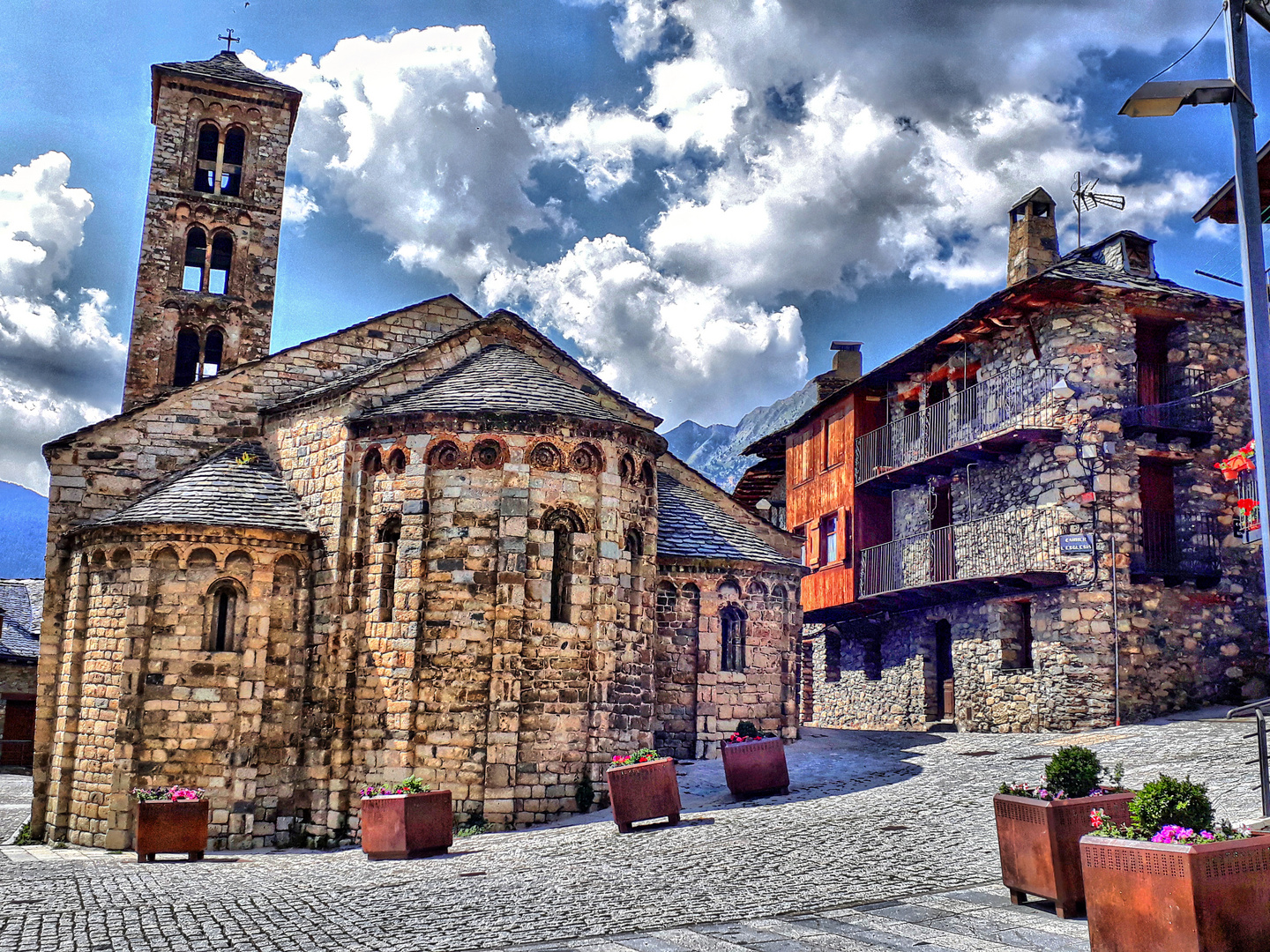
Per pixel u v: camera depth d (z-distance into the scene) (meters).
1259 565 27.64
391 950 10.34
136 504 26.36
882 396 36.91
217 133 36.84
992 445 28.66
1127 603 26.39
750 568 29.78
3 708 47.06
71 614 25.81
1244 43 11.37
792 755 27.28
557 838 19.34
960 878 12.68
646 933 10.64
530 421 23.84
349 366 30.70
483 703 22.73
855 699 37.84
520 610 23.16
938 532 32.19
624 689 24.42
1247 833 8.91
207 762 23.92
